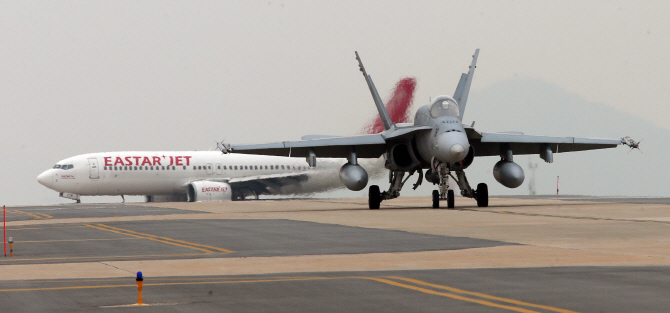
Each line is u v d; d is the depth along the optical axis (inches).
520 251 2566.4
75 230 3769.7
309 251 2655.0
